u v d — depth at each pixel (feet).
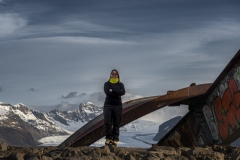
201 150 36.73
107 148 34.50
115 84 48.01
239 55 57.16
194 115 74.18
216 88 66.13
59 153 31.42
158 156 32.60
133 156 32.32
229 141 66.90
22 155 30.14
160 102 71.20
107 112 48.16
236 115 61.31
